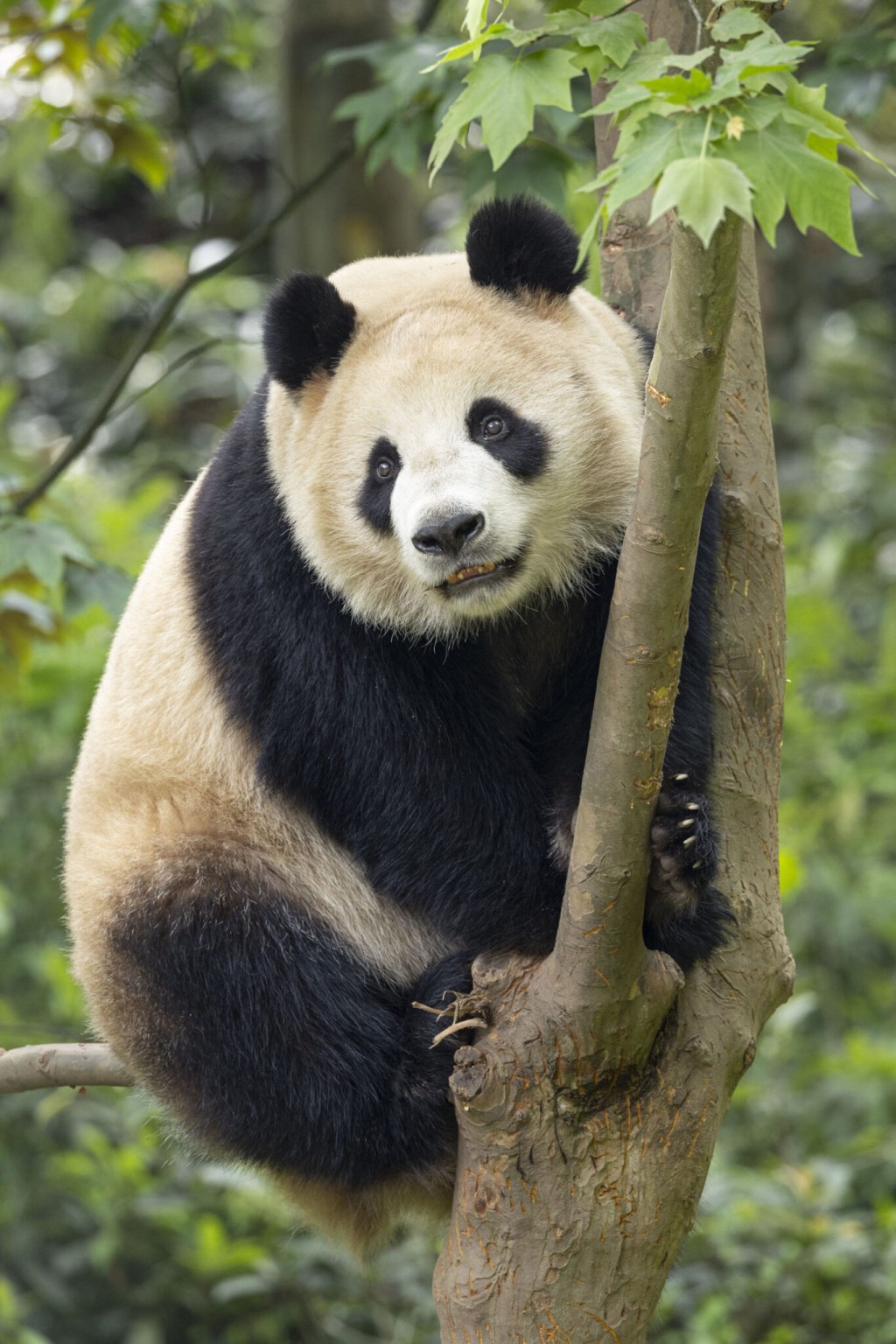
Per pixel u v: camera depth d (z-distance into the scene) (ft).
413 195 63.93
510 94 17.22
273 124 81.46
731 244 15.90
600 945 19.94
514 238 24.77
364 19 59.31
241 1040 26.76
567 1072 20.70
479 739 25.44
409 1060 25.80
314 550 25.27
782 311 82.89
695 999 22.77
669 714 19.11
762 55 15.11
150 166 42.86
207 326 85.10
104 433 78.02
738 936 23.49
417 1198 27.25
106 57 41.88
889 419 79.92
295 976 26.96
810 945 54.44
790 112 14.90
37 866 51.29
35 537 34.35
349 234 60.64
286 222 61.93
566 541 25.48
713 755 24.21
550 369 24.45
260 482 26.22
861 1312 39.52
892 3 42.06
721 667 24.44
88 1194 46.11
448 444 23.71
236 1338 45.37
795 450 76.02
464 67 35.76
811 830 53.16
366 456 24.40
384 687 25.54
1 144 84.94
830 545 59.67
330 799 26.48
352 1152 26.35
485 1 17.49
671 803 22.20
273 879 27.63
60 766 51.49
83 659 49.03
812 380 80.18
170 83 41.37
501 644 26.78
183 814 28.35
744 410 25.09
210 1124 27.02
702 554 24.11
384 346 24.67
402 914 27.76
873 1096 47.44
